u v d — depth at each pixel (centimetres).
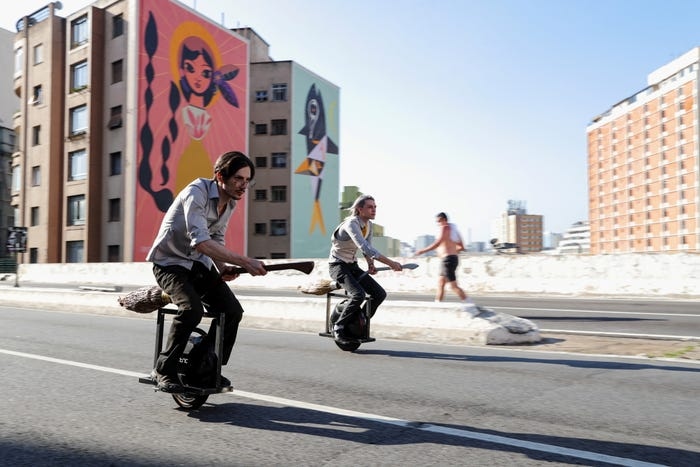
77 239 3856
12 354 613
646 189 12031
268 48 6019
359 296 621
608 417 361
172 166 3891
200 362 364
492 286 1705
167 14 3909
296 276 2106
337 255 641
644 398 412
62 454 290
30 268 3362
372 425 343
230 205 369
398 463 276
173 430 332
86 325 902
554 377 490
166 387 353
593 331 818
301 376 497
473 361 572
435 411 377
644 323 914
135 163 3662
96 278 2897
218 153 4272
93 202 3806
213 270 371
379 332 778
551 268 1616
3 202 5347
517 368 534
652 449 298
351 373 511
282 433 327
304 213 5494
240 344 700
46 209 4016
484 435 322
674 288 1417
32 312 1152
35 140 4209
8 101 5528
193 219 339
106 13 3888
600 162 13850
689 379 479
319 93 5803
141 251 3675
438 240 1048
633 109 12488
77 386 453
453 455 288
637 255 1491
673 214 11219
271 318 889
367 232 649
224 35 4381
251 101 5466
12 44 5600
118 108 3797
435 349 655
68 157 4000
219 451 294
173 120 3919
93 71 3850
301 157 5484
